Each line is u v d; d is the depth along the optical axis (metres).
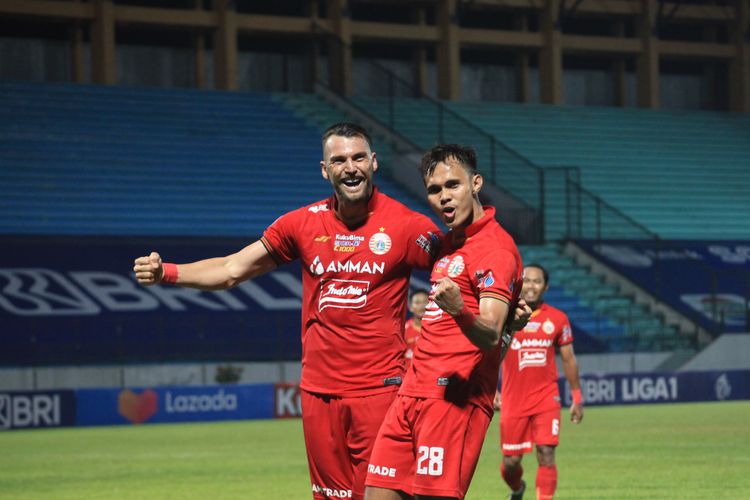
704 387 72.62
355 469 17.98
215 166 87.12
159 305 71.88
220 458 43.69
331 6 101.56
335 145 17.23
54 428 59.03
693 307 83.62
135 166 84.75
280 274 77.44
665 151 105.31
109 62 92.44
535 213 86.50
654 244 87.88
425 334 16.94
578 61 114.12
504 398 29.27
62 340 68.00
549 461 28.88
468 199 16.64
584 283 83.88
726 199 100.94
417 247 17.69
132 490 34.25
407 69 107.44
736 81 116.38
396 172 91.38
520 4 108.25
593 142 103.94
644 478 35.47
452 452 16.39
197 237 77.69
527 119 104.56
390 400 17.78
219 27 96.94
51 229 76.44
